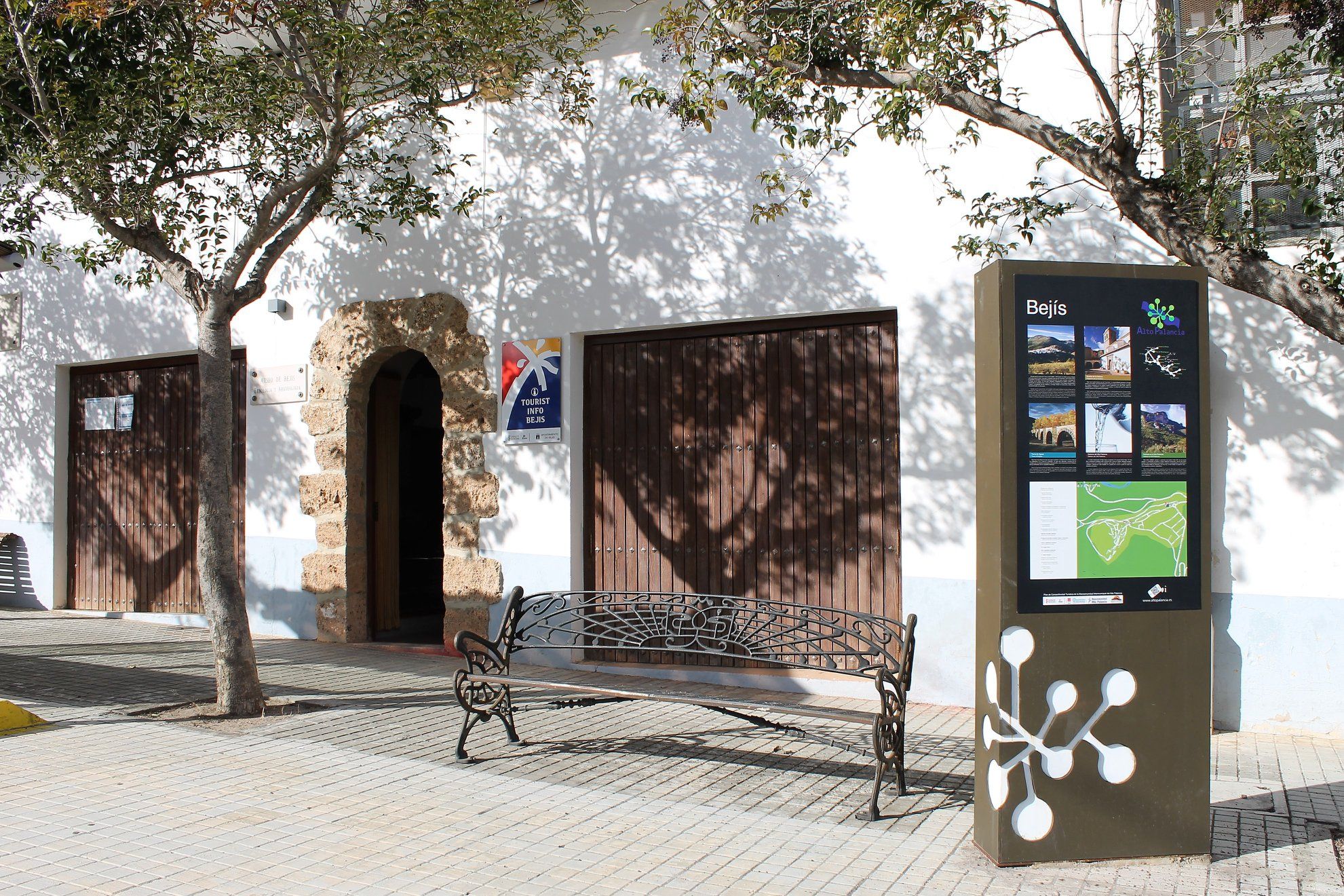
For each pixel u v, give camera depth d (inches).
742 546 346.6
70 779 222.2
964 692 306.2
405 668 362.0
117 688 319.3
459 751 244.5
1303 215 278.7
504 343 382.6
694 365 357.7
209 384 289.4
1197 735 181.2
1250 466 279.4
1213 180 236.8
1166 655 180.2
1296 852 184.9
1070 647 177.8
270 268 305.0
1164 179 230.4
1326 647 269.9
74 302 490.9
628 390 367.9
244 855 179.5
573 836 192.4
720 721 289.1
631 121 364.2
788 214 337.1
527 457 376.5
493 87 348.5
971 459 307.1
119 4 322.3
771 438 344.2
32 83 308.0
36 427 503.8
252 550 434.0
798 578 337.7
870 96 324.2
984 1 275.1
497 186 387.2
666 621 263.9
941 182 315.9
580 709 302.5
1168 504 180.4
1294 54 257.1
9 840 184.4
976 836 186.9
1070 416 178.1
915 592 313.1
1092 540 178.2
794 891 166.7
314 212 312.5
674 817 203.6
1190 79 283.6
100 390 493.7
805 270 334.0
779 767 241.4
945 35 243.0
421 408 493.4
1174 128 259.1
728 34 274.1
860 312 330.6
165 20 335.6
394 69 318.3
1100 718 178.5
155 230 305.9
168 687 321.4
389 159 365.1
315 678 341.7
